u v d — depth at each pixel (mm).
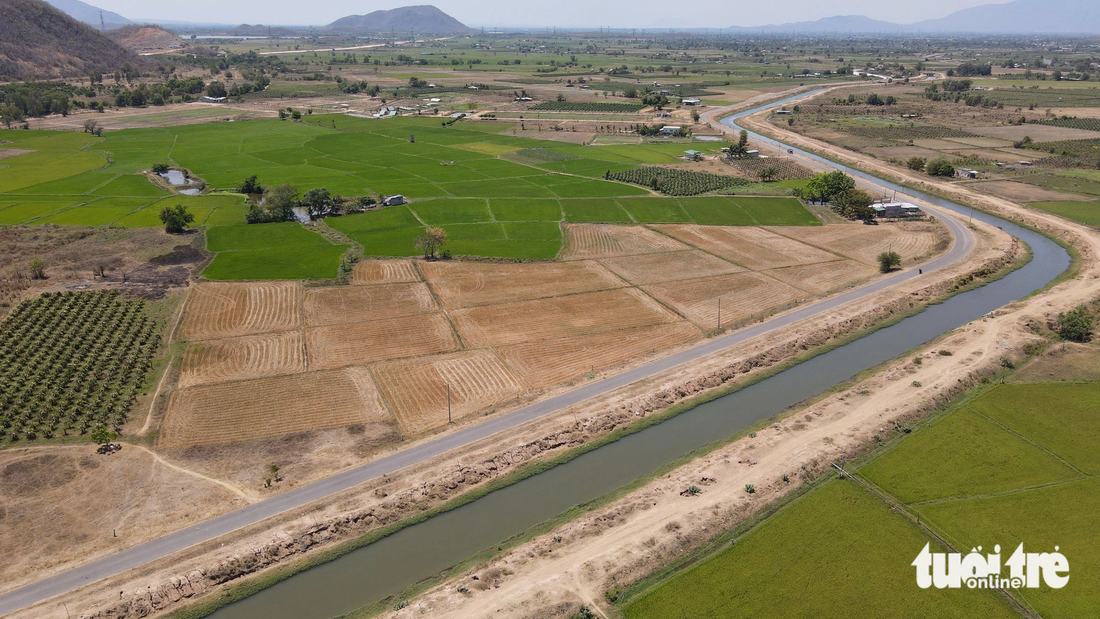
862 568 44938
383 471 54031
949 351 73875
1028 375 69500
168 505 50250
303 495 51250
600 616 41594
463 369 70875
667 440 60125
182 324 80625
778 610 41844
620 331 80000
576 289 92438
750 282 95438
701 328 81062
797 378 71250
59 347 73750
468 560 46062
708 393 67375
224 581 44031
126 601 41781
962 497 51438
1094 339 77000
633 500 51344
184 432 59375
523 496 52594
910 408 62969
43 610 41125
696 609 42000
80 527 48031
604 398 64875
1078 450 56969
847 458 56281
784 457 56188
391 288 92062
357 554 46781
